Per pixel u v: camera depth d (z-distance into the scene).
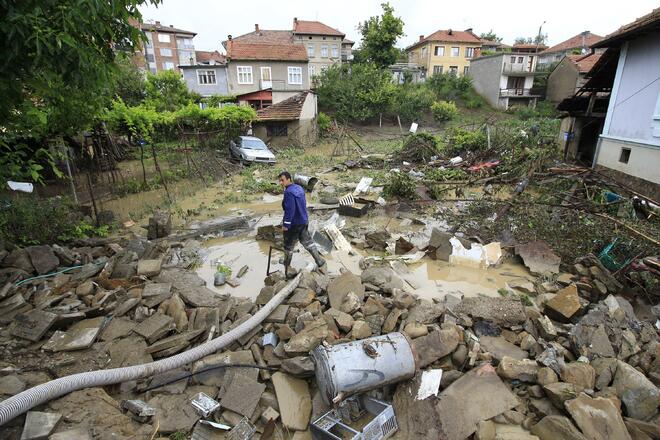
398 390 3.65
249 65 31.73
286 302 5.11
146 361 3.95
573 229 7.72
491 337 4.61
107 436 2.99
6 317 4.50
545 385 3.68
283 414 3.51
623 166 11.15
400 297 5.24
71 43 3.80
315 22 42.78
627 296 5.66
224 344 4.23
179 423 3.31
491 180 13.21
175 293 5.27
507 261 7.29
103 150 14.27
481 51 48.59
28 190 9.55
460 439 3.25
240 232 8.98
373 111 32.00
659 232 7.25
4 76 4.24
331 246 7.88
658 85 9.88
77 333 4.24
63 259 6.13
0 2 3.52
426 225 9.42
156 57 48.53
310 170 16.72
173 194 12.45
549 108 37.22
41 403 3.11
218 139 18.95
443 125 33.50
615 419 3.21
